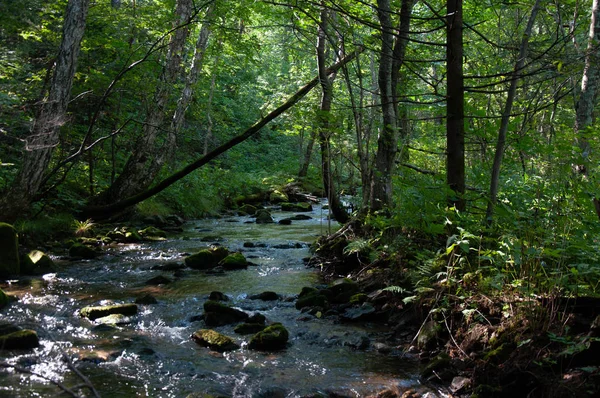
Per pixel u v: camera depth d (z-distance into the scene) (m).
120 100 14.73
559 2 8.45
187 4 14.14
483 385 4.24
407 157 10.17
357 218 9.33
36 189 9.86
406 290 6.08
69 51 9.63
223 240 12.16
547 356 4.21
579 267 4.57
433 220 6.23
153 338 5.62
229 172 22.83
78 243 10.22
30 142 9.58
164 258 9.98
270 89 28.56
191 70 16.28
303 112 9.30
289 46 12.16
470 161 9.80
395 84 8.53
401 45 8.36
